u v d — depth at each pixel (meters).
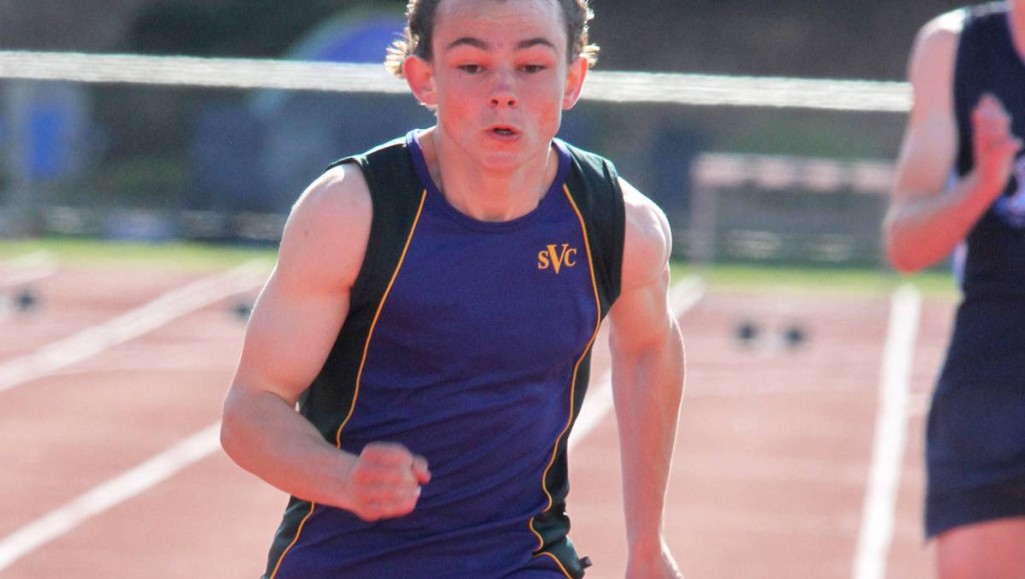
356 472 7.65
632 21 94.88
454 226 8.43
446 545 8.90
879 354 41.41
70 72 33.31
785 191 56.03
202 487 27.86
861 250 55.22
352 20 73.94
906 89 29.48
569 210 8.66
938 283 52.19
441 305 8.41
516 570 8.98
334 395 8.80
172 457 30.11
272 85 32.94
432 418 8.60
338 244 8.30
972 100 12.52
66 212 57.28
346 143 58.06
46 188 57.28
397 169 8.48
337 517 8.99
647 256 8.99
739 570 23.25
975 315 12.45
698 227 53.19
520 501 9.05
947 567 12.66
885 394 36.62
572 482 28.17
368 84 33.19
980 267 12.41
